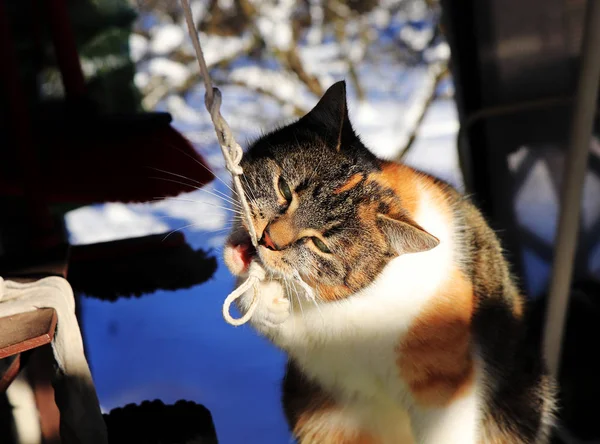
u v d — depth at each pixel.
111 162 1.07
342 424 0.96
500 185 1.23
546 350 1.00
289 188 0.88
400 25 2.48
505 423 0.93
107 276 1.06
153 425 0.92
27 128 1.02
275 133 0.93
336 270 0.87
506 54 1.19
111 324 1.17
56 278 0.84
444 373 0.88
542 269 1.23
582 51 0.94
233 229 0.91
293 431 0.97
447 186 0.95
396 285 0.87
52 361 0.83
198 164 1.10
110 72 1.30
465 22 1.20
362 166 0.89
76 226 1.80
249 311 0.82
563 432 1.04
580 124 0.95
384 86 2.42
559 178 1.22
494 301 0.92
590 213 1.21
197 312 1.16
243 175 0.90
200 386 1.10
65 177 1.06
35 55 1.21
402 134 2.20
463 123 1.21
